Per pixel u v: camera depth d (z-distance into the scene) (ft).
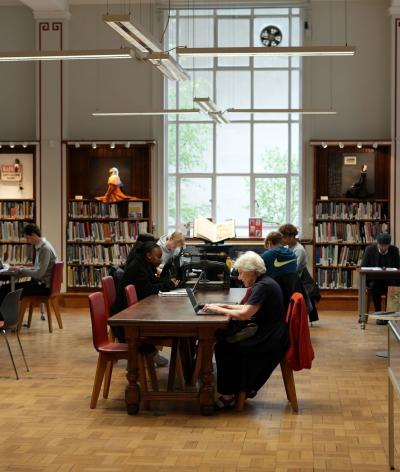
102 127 42.29
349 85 41.45
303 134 41.63
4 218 41.70
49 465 14.97
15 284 32.68
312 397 20.90
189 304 21.02
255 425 17.94
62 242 41.57
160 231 42.04
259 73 42.45
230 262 30.60
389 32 41.29
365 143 40.34
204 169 42.73
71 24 41.96
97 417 18.65
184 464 15.03
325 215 40.86
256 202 42.63
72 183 42.34
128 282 23.43
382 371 24.64
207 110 35.45
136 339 18.66
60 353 27.61
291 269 23.30
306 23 41.37
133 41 26.17
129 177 42.16
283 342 19.08
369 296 36.22
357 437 17.01
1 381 22.89
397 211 40.24
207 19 42.24
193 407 19.65
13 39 42.34
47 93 41.73
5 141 41.68
